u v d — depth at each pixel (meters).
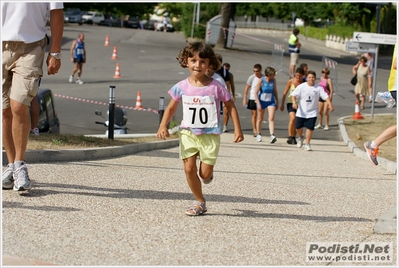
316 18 108.81
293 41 44.19
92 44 60.38
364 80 34.19
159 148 18.66
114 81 40.69
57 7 9.69
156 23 110.38
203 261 7.39
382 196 11.88
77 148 14.51
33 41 9.59
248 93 25.45
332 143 24.38
